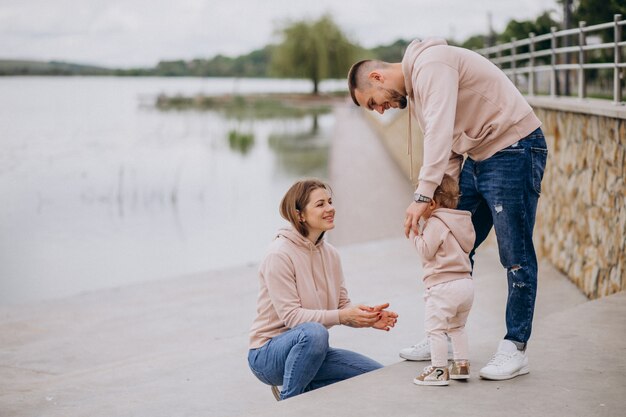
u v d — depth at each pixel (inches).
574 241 257.0
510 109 128.9
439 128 125.0
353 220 531.8
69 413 161.0
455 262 126.5
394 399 122.6
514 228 131.0
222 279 340.5
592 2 333.4
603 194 224.7
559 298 240.7
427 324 129.6
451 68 127.6
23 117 2459.4
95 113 2780.5
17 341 252.1
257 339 141.9
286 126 1897.1
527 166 130.1
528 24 444.1
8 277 434.9
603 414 113.5
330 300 143.3
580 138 249.8
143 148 1371.8
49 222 620.4
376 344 201.2
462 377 129.7
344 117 2166.6
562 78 327.0
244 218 616.7
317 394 126.7
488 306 235.3
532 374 132.3
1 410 165.0
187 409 160.4
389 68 137.6
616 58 224.8
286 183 823.1
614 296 186.7
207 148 1343.5
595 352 143.4
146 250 502.0
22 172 996.6
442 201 129.2
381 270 325.7
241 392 170.7
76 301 314.5
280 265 136.3
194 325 258.1
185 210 666.8
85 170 1011.3
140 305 298.2
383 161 920.9
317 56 3353.8
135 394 172.1
